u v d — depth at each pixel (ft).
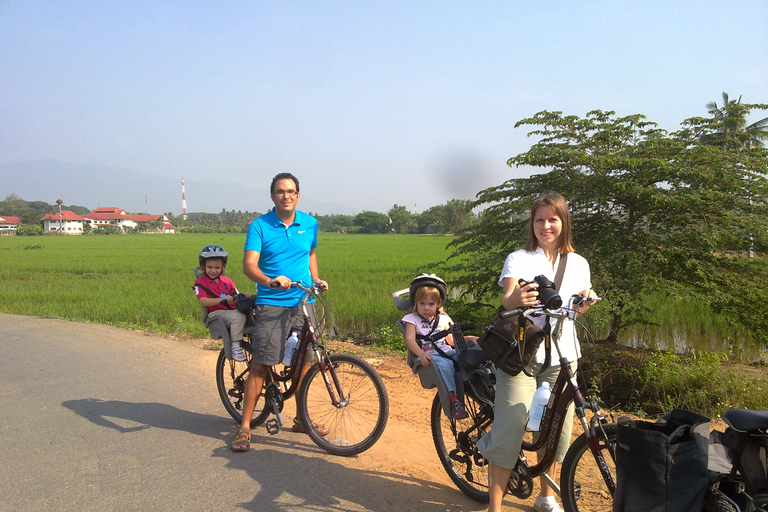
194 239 311.27
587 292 9.59
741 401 20.47
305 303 14.32
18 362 24.22
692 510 7.22
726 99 100.94
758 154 27.40
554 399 9.46
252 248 13.85
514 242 31.55
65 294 53.42
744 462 7.78
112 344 28.17
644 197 26.78
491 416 10.71
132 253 153.69
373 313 42.96
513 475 10.41
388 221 480.64
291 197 14.26
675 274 27.61
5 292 55.98
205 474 12.71
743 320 26.58
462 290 40.11
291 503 11.33
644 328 35.88
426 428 15.78
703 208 26.61
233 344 15.19
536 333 9.15
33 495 11.65
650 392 23.77
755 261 28.50
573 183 28.68
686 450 7.35
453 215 336.29
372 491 11.88
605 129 29.30
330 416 16.34
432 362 11.47
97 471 12.87
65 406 17.95
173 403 18.43
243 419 14.56
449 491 11.96
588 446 9.27
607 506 10.25
